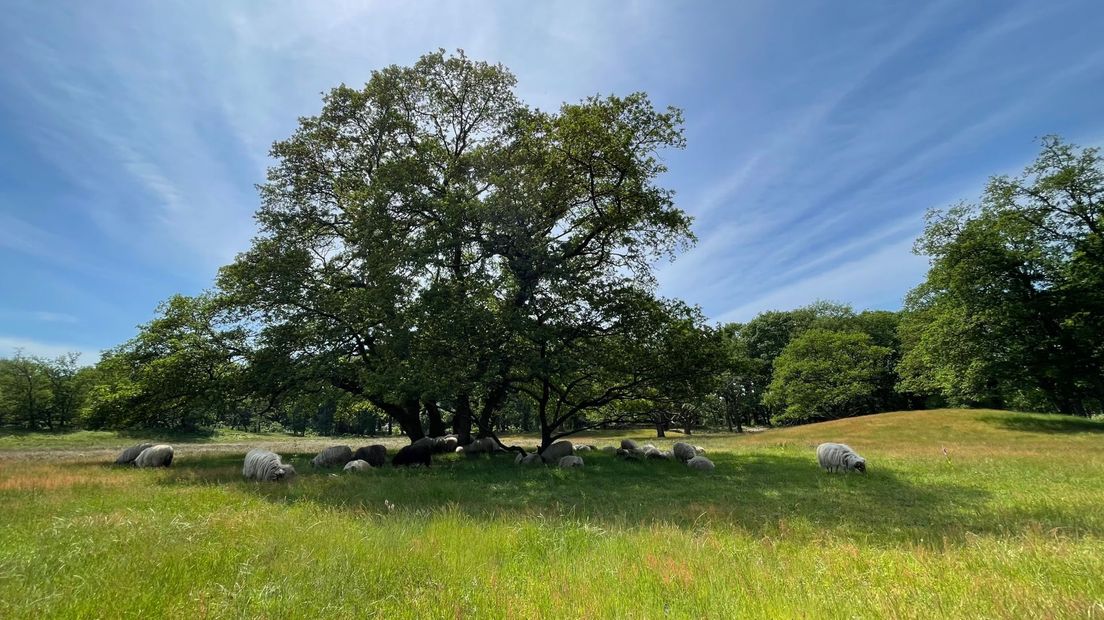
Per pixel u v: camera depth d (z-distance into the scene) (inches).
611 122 819.4
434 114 1035.9
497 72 1024.9
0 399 2417.6
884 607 177.3
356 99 989.8
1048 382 1476.4
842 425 1691.7
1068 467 661.3
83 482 581.6
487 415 1038.4
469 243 863.1
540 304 832.3
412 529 308.5
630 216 852.0
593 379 960.9
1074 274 1402.6
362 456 874.1
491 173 906.1
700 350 885.2
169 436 2295.8
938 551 290.7
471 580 209.2
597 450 1115.3
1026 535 310.2
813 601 186.9
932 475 649.6
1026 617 166.6
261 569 209.2
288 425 3120.1
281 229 968.3
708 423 2908.5
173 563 213.5
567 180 853.8
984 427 1401.3
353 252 933.2
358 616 168.7
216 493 499.2
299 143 1003.3
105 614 159.8
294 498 483.5
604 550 269.4
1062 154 1381.6
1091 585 203.9
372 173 978.7
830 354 2391.7
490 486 586.9
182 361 913.5
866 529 362.3
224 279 936.3
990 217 1482.5
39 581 192.5
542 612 174.1
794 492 543.2
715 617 170.7
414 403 1026.7
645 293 931.3
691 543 284.2
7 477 625.9
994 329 1473.9
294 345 906.7
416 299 786.2
